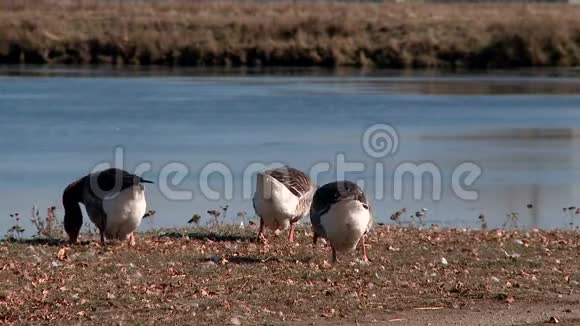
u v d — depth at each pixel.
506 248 14.09
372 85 39.66
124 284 11.64
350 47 50.78
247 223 16.83
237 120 29.23
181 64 50.31
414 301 11.07
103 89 36.88
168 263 12.84
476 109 32.44
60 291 11.30
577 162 23.55
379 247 14.02
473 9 67.56
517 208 18.86
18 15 56.94
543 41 50.53
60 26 52.84
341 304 10.88
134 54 50.50
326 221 12.41
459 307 10.88
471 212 18.53
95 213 13.98
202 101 33.44
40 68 46.59
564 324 10.25
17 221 16.77
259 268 12.55
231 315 10.38
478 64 50.00
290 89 37.62
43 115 29.78
